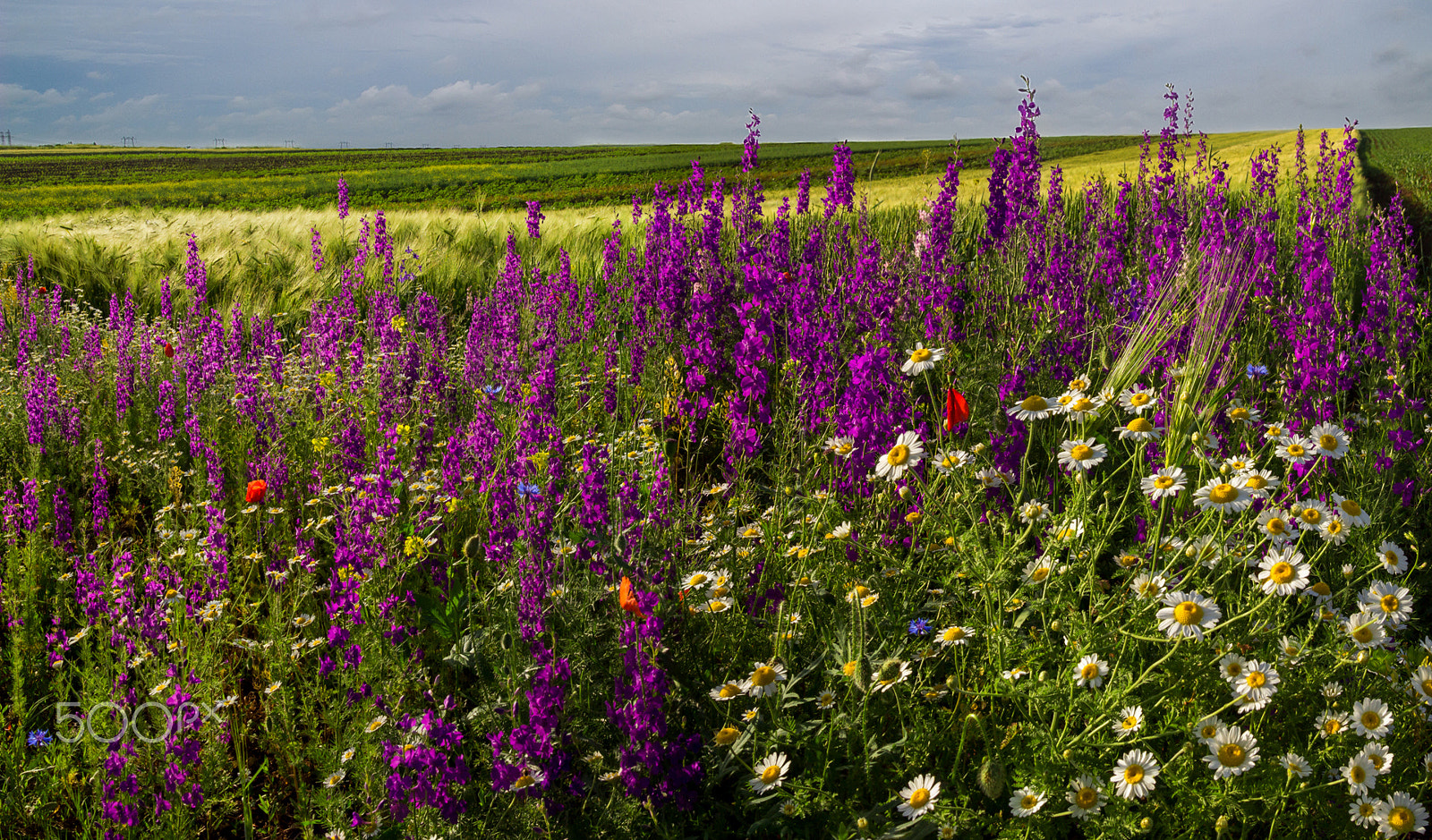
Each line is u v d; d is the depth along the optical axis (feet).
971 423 12.58
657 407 16.70
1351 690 7.63
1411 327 18.10
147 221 45.42
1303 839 7.07
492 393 14.61
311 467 16.02
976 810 7.13
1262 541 8.61
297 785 9.19
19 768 9.01
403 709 8.87
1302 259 21.24
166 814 8.23
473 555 9.89
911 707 8.21
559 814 7.75
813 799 7.21
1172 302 12.32
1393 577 9.80
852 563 9.98
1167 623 7.26
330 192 194.18
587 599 9.41
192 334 23.56
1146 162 32.35
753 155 24.18
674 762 7.73
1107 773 7.11
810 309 16.61
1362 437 13.41
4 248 36.58
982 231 24.88
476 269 34.88
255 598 12.59
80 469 16.56
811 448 13.19
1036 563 8.98
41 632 11.55
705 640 9.41
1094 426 10.64
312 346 22.45
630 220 43.91
